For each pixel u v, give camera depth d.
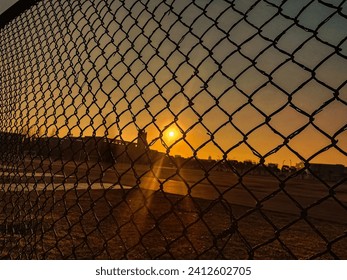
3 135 2.61
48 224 6.14
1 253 2.30
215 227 7.15
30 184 9.44
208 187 18.86
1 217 4.75
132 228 6.53
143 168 25.00
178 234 6.33
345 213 12.27
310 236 7.21
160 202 10.63
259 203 1.06
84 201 9.48
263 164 1.06
